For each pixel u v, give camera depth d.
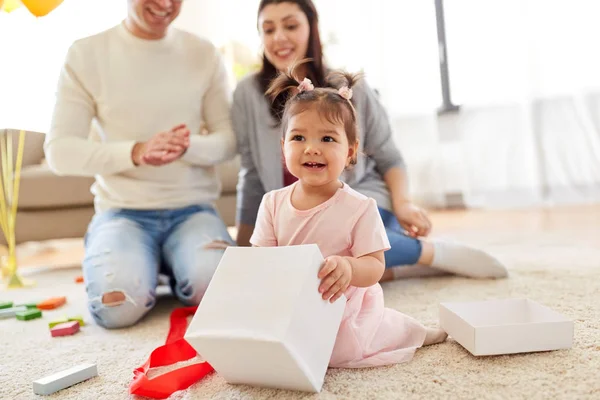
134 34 1.41
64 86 1.39
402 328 0.94
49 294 1.61
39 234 2.06
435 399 0.74
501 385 0.77
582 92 2.99
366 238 0.88
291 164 0.89
